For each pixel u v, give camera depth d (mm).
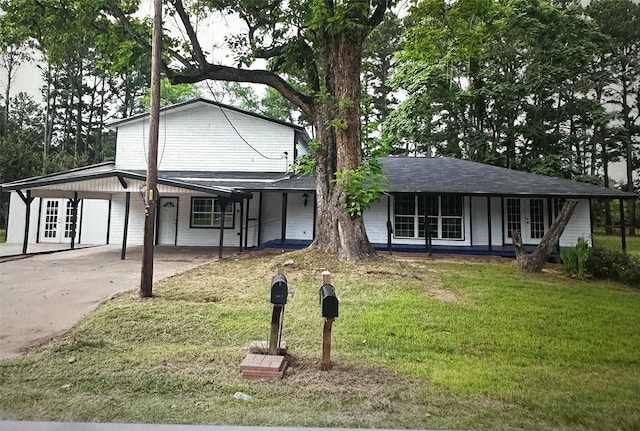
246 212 14953
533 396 3381
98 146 34375
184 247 15328
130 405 3154
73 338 4684
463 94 21297
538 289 7828
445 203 14477
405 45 10469
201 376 3730
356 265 9008
